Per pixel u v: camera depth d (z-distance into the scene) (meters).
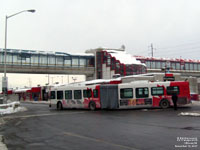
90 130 13.36
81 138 10.92
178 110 24.05
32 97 77.69
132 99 27.77
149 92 27.45
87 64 80.50
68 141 10.30
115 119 18.56
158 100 27.14
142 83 27.69
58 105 32.62
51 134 12.35
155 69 93.81
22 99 84.81
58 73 77.31
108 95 28.31
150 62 95.06
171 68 97.50
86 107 29.53
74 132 12.80
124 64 72.06
